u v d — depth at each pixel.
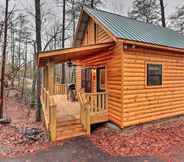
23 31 25.80
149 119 8.95
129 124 8.25
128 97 8.20
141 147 6.60
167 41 9.84
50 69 7.68
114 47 8.62
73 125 8.09
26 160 5.73
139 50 8.53
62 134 7.65
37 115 12.71
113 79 8.77
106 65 9.43
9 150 6.46
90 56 11.00
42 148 6.65
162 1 19.86
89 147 6.71
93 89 11.23
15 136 7.90
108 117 9.16
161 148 6.50
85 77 12.64
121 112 8.09
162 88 9.48
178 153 6.10
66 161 5.66
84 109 8.12
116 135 7.85
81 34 13.55
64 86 15.78
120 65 8.10
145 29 10.96
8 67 25.92
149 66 8.93
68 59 10.36
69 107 10.70
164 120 9.61
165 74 9.62
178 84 10.34
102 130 8.71
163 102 9.55
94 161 5.64
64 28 20.23
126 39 7.67
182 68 10.53
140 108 8.62
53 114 7.36
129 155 6.01
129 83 8.22
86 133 8.00
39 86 13.06
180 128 8.88
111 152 6.26
